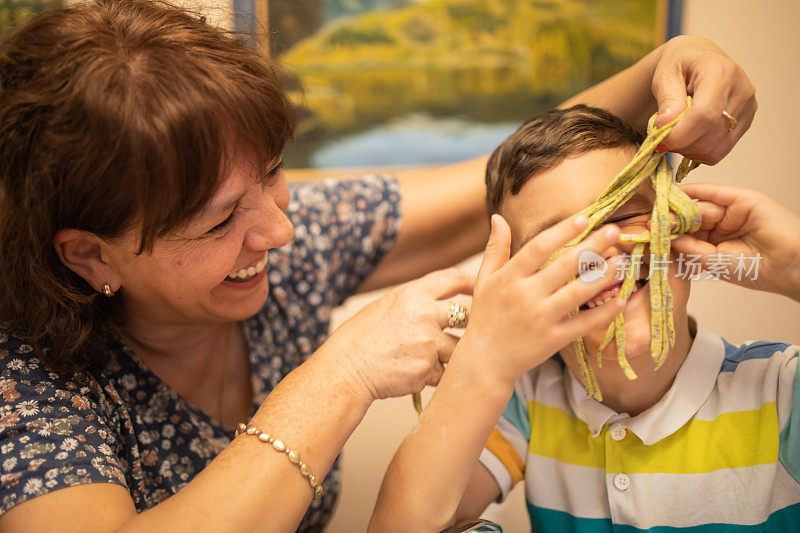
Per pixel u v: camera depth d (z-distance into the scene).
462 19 1.40
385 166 1.46
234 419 0.90
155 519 0.59
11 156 0.64
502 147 0.80
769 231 0.63
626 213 0.66
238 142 0.63
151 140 0.58
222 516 0.59
